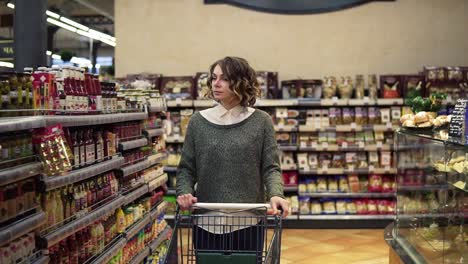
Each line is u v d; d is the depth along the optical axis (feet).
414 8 26.66
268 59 27.04
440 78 24.63
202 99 25.54
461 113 12.50
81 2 36.86
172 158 26.02
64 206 9.93
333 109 25.67
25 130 8.75
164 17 27.32
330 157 26.04
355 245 22.16
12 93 8.91
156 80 26.13
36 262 8.50
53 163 9.12
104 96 12.67
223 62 9.80
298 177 26.27
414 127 15.61
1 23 26.94
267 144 10.01
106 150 12.51
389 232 17.63
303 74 26.94
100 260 11.32
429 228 13.50
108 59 61.98
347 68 26.81
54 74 10.07
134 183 14.82
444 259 12.55
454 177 12.09
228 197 9.75
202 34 27.22
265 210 9.16
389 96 25.39
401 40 26.73
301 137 25.91
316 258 20.18
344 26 26.76
